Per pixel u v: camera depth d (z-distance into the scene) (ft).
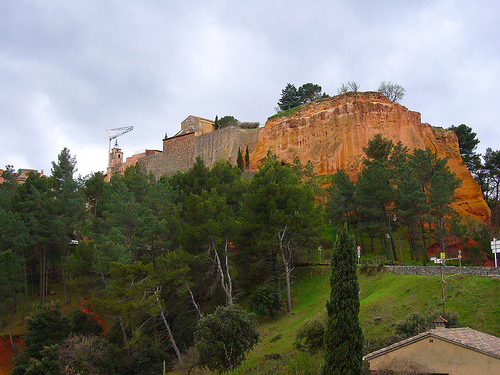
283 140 289.53
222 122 393.09
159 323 145.38
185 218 178.81
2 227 173.99
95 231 187.21
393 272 147.33
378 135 238.68
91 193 225.97
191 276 148.15
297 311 143.33
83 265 160.56
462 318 102.63
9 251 160.97
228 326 106.42
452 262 196.13
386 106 265.13
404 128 265.54
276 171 174.19
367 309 121.70
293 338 118.52
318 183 237.66
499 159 310.04
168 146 361.10
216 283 149.38
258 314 143.23
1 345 154.30
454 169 293.64
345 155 260.21
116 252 142.31
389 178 207.10
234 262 163.53
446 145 308.19
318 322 105.09
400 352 74.38
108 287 141.38
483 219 271.28
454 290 115.14
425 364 72.08
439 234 196.13
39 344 131.95
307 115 291.17
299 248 167.84
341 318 75.25
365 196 200.44
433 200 193.16
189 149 346.54
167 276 138.41
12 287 160.04
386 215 198.80
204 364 103.86
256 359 111.55
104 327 164.14
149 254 165.27
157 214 177.99
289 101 390.63
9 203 206.80
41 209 191.42
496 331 94.32
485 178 316.19
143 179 207.62
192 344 137.59
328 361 74.18
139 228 154.51
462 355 70.18
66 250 195.83
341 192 214.69
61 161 251.80
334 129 271.08
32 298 186.70
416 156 223.51
